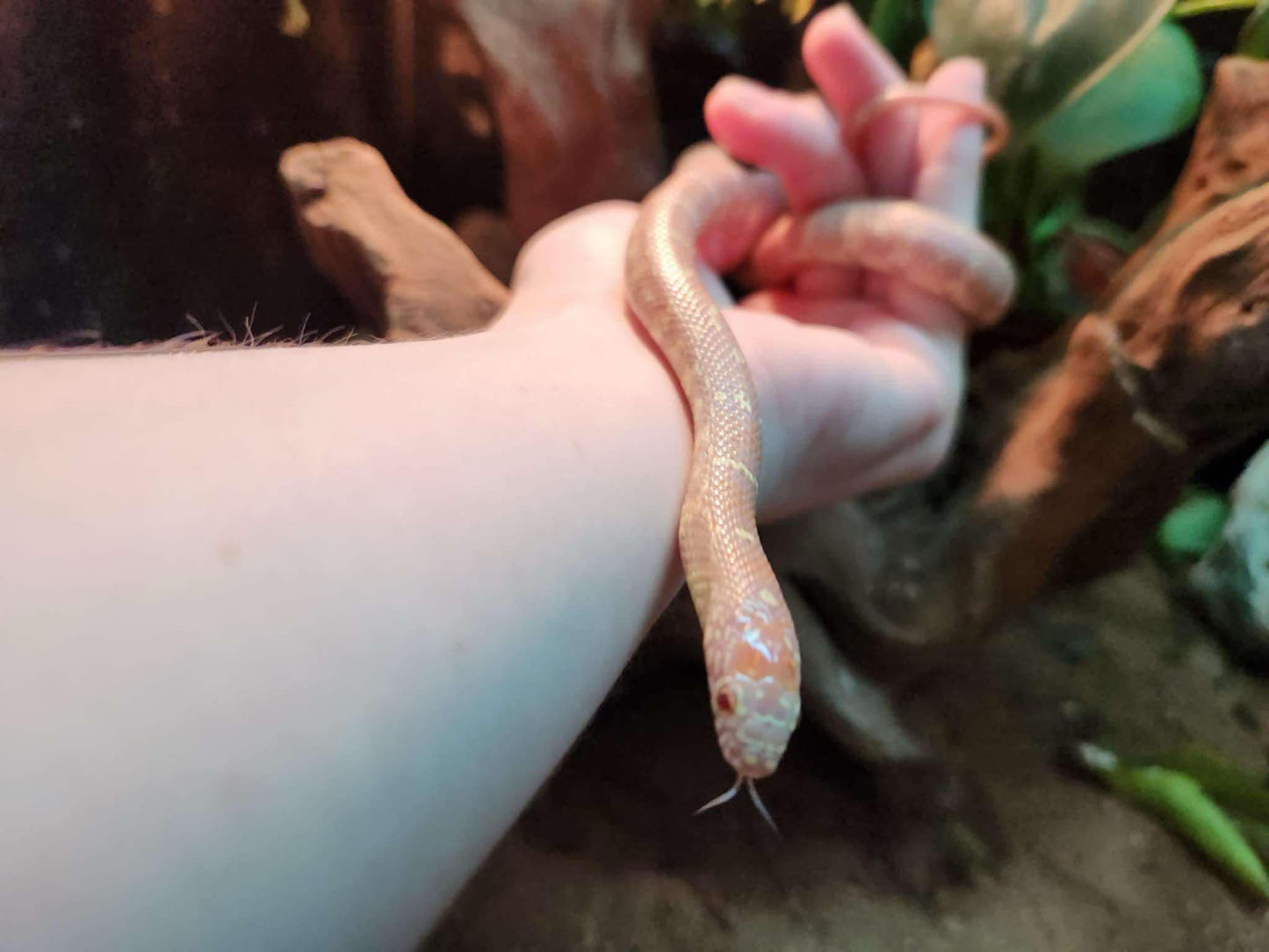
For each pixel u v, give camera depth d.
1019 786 0.23
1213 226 0.18
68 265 0.19
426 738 0.08
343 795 0.07
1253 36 0.23
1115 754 0.24
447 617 0.08
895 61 0.26
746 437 0.13
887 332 0.20
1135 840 0.22
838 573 0.22
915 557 0.23
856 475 0.19
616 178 0.24
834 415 0.17
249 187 0.22
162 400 0.09
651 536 0.12
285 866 0.07
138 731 0.06
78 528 0.07
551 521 0.10
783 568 0.21
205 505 0.07
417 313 0.19
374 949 0.08
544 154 0.23
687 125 0.27
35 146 0.19
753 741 0.12
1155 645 0.28
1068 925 0.20
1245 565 0.28
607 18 0.22
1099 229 0.26
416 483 0.09
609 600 0.10
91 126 0.19
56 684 0.06
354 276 0.21
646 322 0.15
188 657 0.07
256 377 0.09
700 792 0.22
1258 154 0.19
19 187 0.19
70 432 0.08
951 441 0.23
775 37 0.26
